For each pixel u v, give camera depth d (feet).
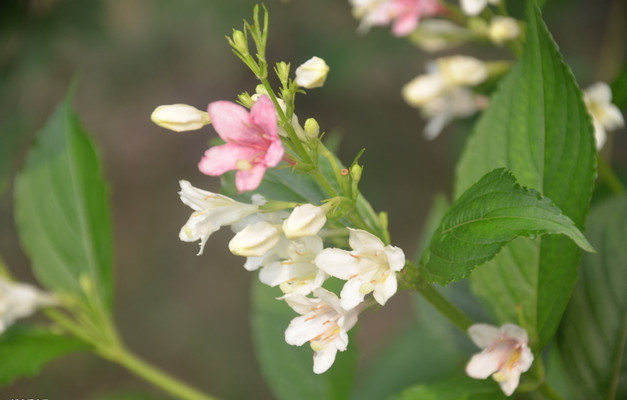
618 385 1.91
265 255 1.72
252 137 1.64
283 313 2.11
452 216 1.65
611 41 2.88
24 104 2.77
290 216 1.67
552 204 1.60
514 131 1.82
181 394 2.15
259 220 1.74
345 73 3.59
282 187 1.86
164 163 5.52
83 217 2.14
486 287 1.85
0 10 2.63
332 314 1.71
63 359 4.85
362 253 1.68
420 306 2.06
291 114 1.66
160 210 5.46
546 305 1.82
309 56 3.85
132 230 5.45
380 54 3.55
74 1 2.70
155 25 4.11
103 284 2.14
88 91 4.10
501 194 1.62
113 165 5.50
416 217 4.79
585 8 3.95
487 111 1.85
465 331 1.77
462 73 2.18
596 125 2.07
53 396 4.75
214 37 4.29
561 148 1.77
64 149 2.15
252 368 4.83
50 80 3.11
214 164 1.63
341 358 2.09
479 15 2.21
